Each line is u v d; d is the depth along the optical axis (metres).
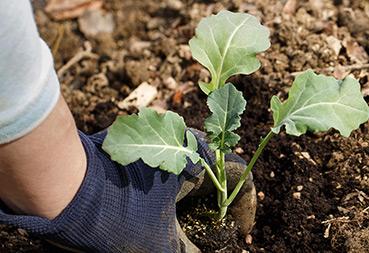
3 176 0.51
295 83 0.56
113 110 0.79
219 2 0.90
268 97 0.73
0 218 0.53
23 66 0.47
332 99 0.55
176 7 0.97
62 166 0.52
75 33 0.98
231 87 0.56
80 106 0.82
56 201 0.53
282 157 0.69
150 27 0.96
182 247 0.59
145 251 0.56
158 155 0.54
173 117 0.55
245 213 0.63
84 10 1.01
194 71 0.80
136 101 0.79
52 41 0.97
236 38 0.58
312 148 0.69
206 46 0.58
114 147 0.53
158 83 0.81
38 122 0.49
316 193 0.65
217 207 0.63
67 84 0.88
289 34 0.78
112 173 0.55
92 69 0.90
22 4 0.47
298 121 0.55
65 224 0.53
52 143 0.50
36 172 0.51
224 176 0.59
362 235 0.61
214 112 0.56
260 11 0.83
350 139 0.68
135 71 0.82
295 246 0.63
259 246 0.65
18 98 0.47
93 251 0.56
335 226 0.62
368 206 0.63
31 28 0.47
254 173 0.68
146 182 0.57
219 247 0.62
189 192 0.61
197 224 0.63
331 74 0.74
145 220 0.56
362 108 0.55
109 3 1.01
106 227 0.54
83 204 0.53
